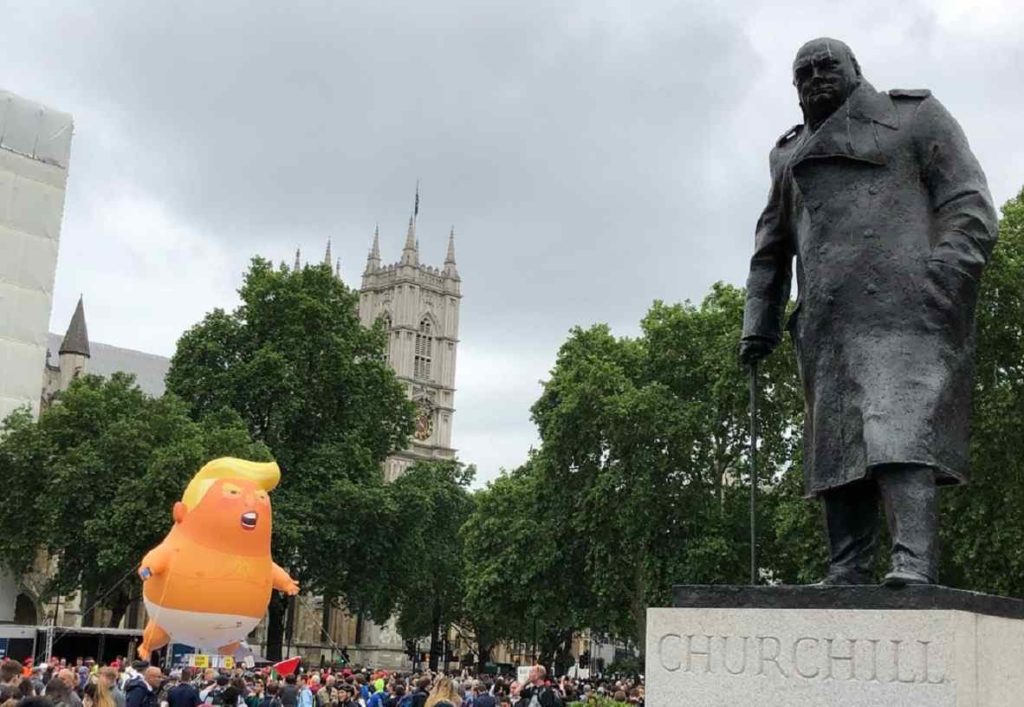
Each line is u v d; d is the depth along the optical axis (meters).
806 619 5.75
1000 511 31.78
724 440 47.22
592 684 47.97
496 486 57.28
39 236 60.44
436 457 139.25
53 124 61.53
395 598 61.47
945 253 6.11
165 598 30.39
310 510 54.22
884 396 6.00
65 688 10.76
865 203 6.33
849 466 6.15
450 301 149.00
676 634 6.10
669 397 47.91
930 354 6.04
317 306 59.00
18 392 58.78
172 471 47.69
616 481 46.53
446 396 145.75
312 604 92.44
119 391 54.84
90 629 41.69
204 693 23.66
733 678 5.89
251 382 57.38
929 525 5.85
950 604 5.61
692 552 44.91
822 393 6.36
